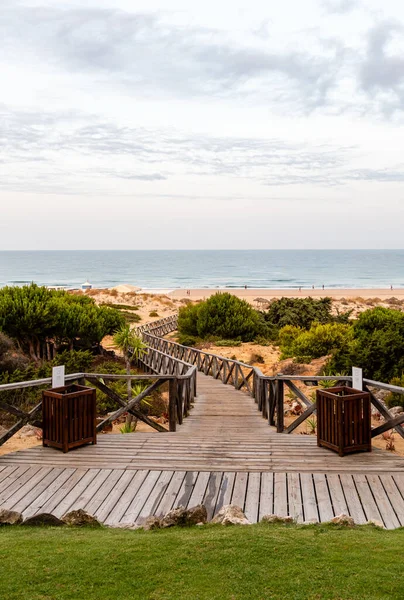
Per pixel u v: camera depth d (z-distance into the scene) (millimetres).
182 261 174375
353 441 7363
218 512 5203
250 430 9414
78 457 7168
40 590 3309
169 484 6168
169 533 4480
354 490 5957
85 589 3311
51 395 7508
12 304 21078
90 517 4941
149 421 9211
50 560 3770
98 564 3691
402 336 16688
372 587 3264
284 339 27359
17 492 5918
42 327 21281
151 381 16266
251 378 18734
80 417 7637
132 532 4613
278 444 7930
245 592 3227
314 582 3344
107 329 24797
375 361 16031
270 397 10070
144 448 7660
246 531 4426
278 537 4211
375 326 19344
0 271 127312
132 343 15875
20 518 4977
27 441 10586
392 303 54656
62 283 93625
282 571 3520
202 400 13688
